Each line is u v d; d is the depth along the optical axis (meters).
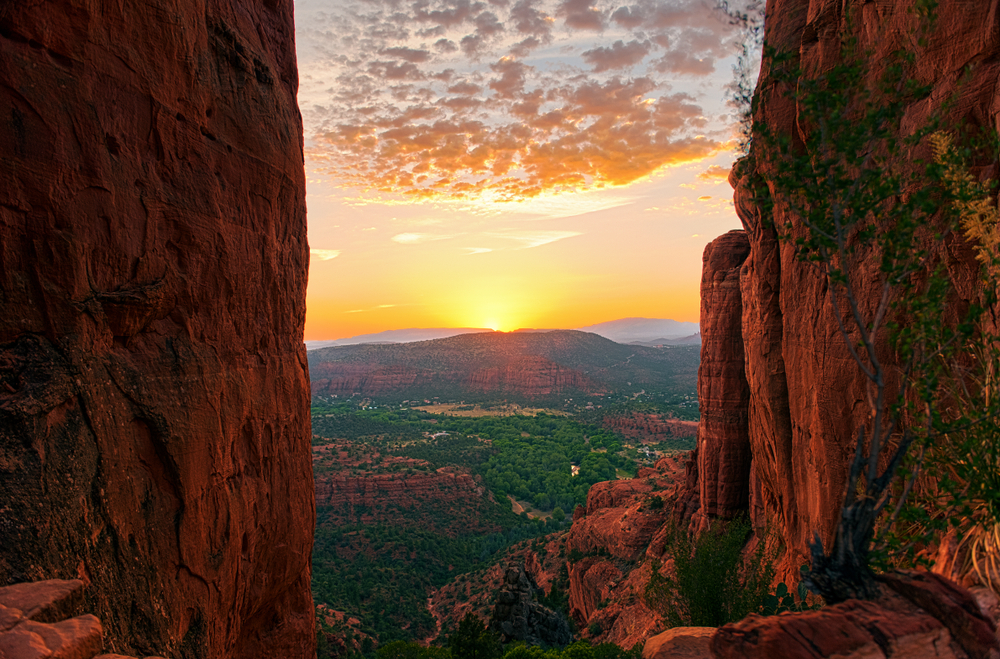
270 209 12.51
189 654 9.05
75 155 7.92
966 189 5.55
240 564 11.09
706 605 15.12
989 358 5.56
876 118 5.59
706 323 36.97
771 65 6.02
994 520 5.12
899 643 3.53
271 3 13.34
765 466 19.72
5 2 7.18
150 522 8.55
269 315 12.54
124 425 8.34
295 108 14.15
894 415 5.43
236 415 11.03
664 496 50.03
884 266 5.64
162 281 9.23
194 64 10.05
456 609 62.25
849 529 4.77
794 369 14.16
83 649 4.36
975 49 7.90
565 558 58.38
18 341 7.30
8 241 7.26
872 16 10.10
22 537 6.43
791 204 5.89
